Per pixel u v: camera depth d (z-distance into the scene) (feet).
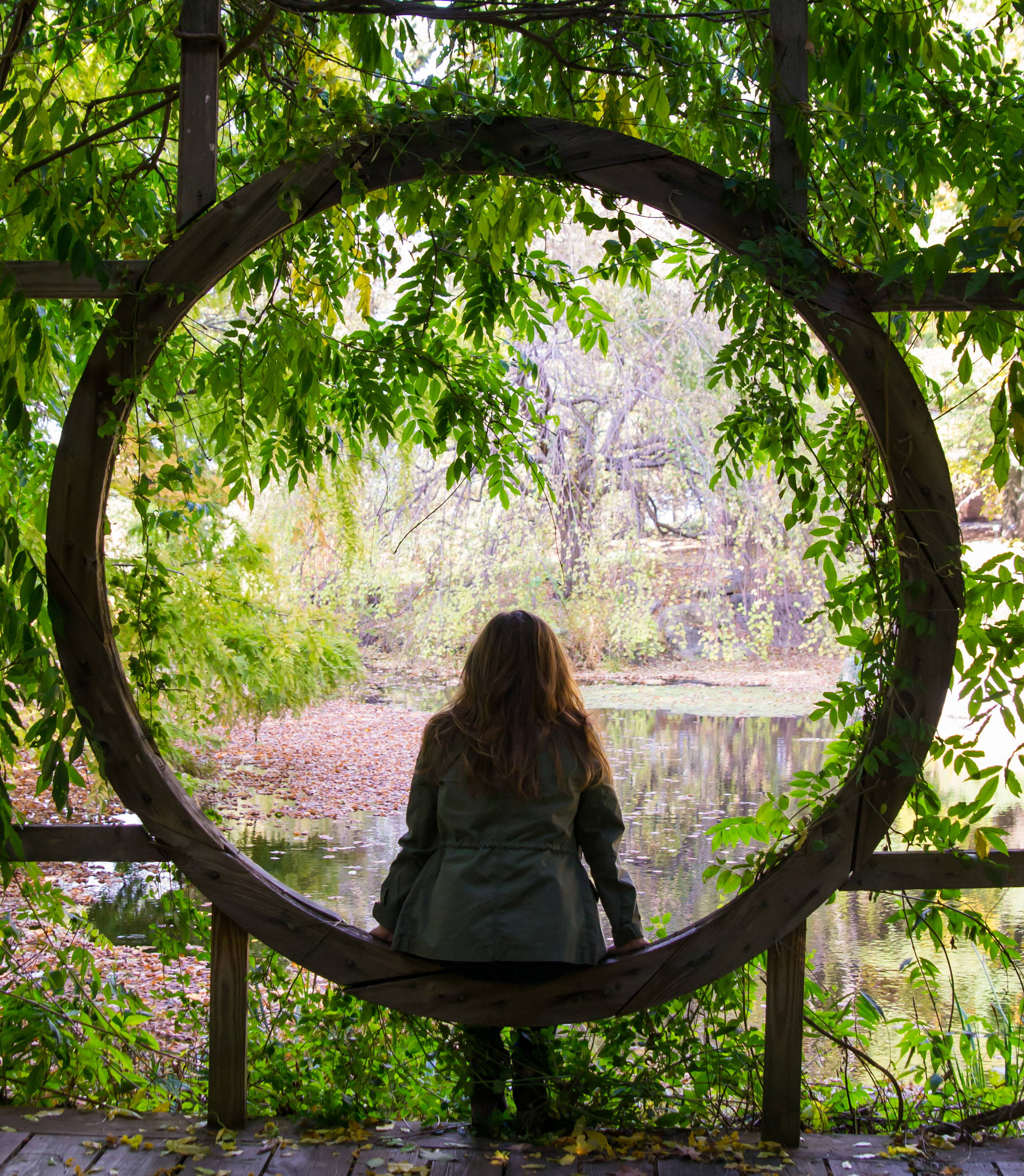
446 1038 7.54
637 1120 7.54
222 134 10.55
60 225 7.04
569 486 35.50
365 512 32.48
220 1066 7.29
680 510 40.98
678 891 17.61
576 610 38.75
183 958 14.06
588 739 7.03
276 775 27.09
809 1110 8.05
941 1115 7.79
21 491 9.87
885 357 6.98
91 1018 8.27
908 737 7.07
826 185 7.76
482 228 8.15
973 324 6.96
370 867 19.51
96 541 7.09
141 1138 7.06
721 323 7.19
